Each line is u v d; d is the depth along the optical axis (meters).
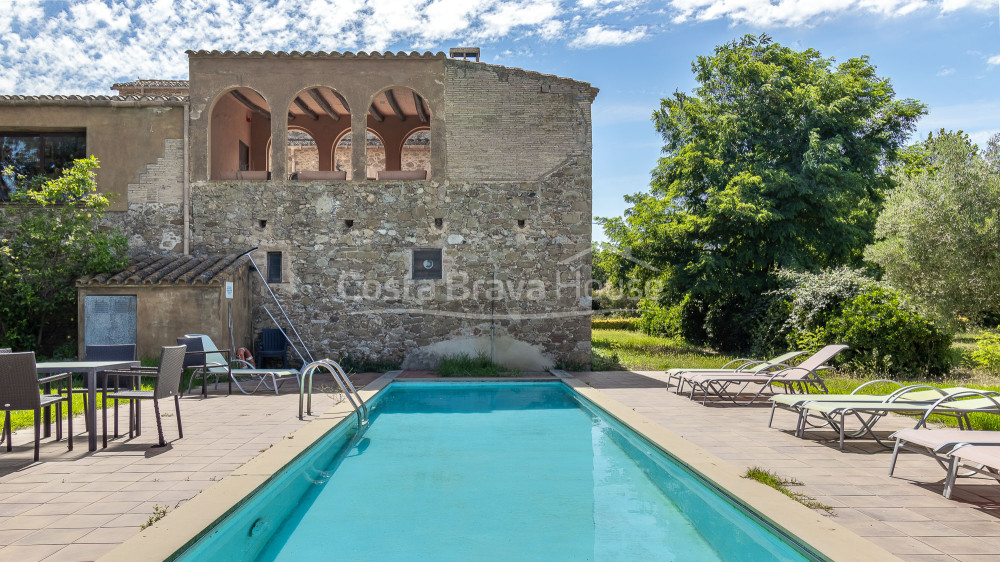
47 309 11.35
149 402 8.09
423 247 12.20
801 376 7.93
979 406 5.49
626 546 3.65
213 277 10.65
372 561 3.43
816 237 17.45
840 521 3.54
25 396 4.93
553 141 12.37
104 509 3.78
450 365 11.44
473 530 3.95
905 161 21.77
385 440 6.73
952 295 10.00
